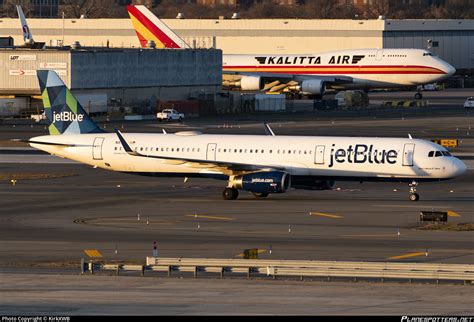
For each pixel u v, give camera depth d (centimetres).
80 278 17700
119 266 18350
